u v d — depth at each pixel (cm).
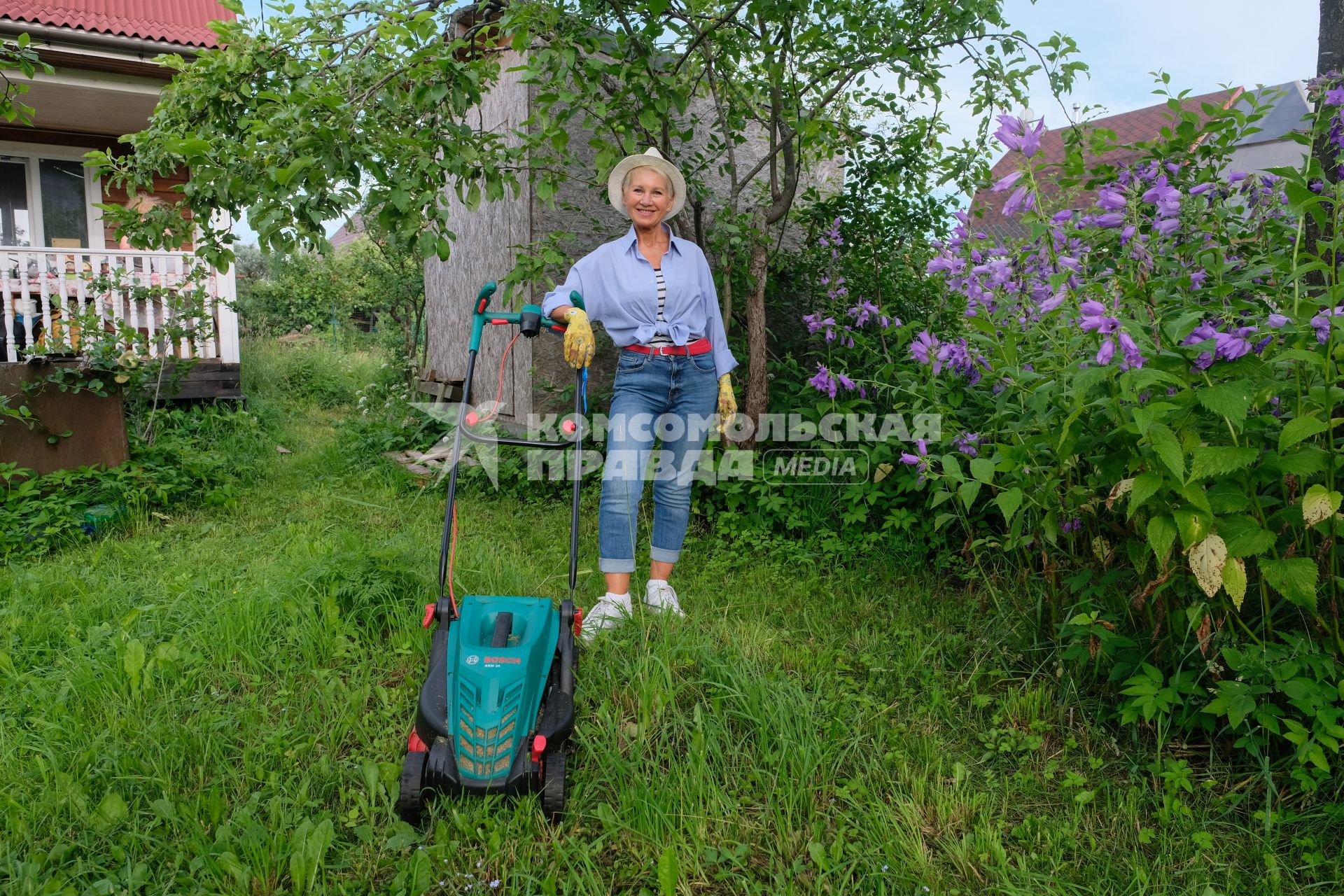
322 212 370
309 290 1988
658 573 380
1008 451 282
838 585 418
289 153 373
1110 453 266
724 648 331
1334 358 223
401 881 206
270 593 363
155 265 903
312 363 1345
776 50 510
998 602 349
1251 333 223
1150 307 256
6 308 805
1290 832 228
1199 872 213
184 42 884
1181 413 231
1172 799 237
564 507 569
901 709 301
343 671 321
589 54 425
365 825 228
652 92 457
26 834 217
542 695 245
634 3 460
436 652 253
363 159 379
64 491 528
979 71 504
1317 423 209
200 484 605
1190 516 225
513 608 269
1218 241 307
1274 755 252
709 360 373
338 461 740
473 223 830
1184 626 270
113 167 473
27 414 536
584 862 214
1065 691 292
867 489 465
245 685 308
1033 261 326
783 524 498
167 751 254
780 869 218
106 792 238
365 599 353
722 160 730
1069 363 277
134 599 380
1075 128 430
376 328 2241
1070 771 256
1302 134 297
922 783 248
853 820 235
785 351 654
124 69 880
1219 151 365
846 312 574
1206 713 259
